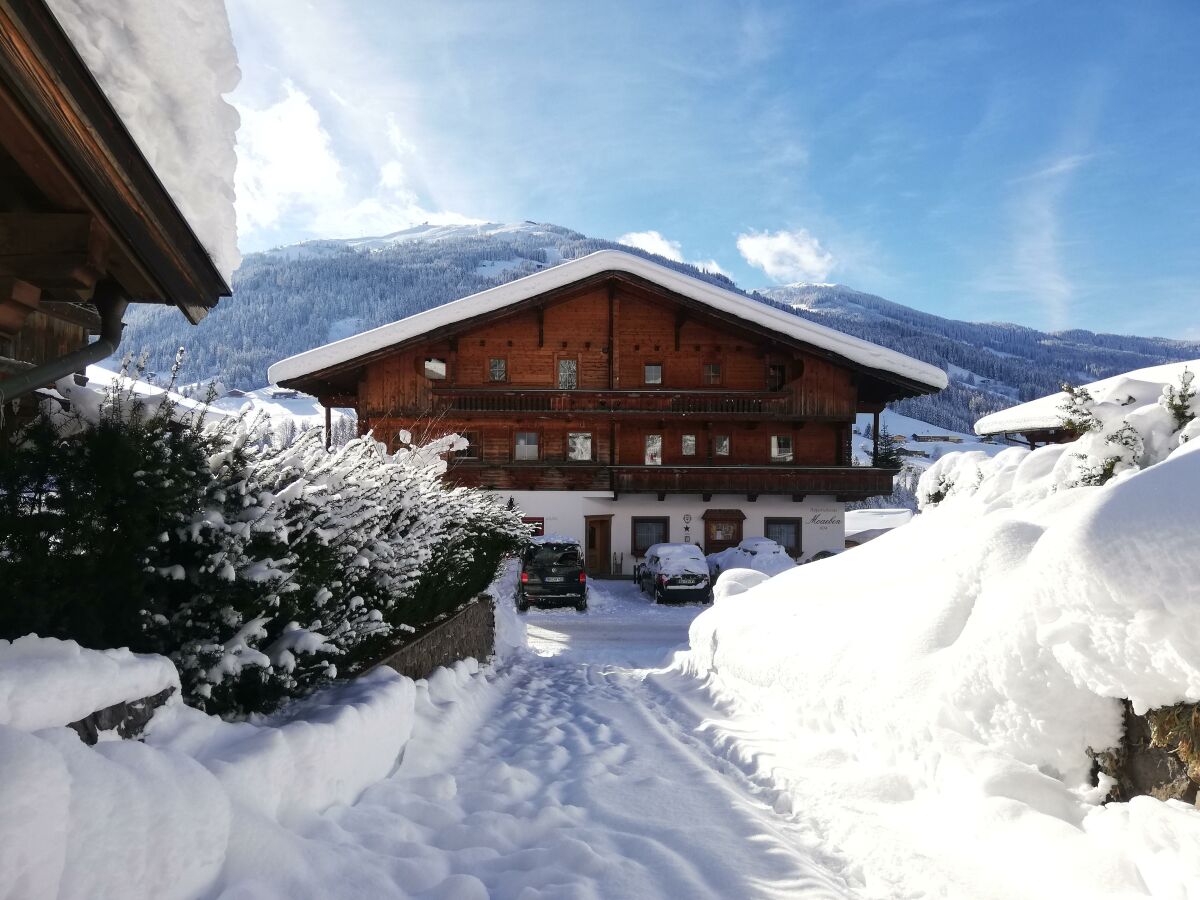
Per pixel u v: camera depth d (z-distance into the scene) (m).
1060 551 3.37
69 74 2.71
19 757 2.01
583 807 4.39
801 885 3.39
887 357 27.88
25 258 3.19
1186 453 3.45
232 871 2.69
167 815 2.45
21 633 2.88
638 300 29.52
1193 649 2.97
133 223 3.39
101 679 2.57
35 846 1.96
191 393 4.02
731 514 29.05
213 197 4.00
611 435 29.02
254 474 4.27
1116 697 3.56
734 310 28.02
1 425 3.04
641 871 3.45
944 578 5.40
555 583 20.69
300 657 4.40
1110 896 2.96
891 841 3.80
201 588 3.77
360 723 4.11
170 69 3.53
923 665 4.76
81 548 3.07
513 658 13.07
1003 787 3.72
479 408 28.23
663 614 20.78
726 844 3.87
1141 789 3.52
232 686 4.02
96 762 2.33
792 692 6.33
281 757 3.27
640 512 29.12
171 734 3.01
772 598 8.47
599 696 8.82
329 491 4.87
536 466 28.33
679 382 29.34
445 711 6.11
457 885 3.04
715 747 6.14
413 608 7.09
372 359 27.42
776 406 28.86
